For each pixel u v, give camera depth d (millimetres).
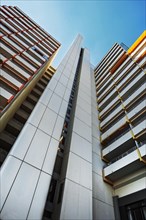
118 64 31391
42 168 10445
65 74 23844
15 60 19969
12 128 14836
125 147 16359
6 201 7820
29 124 12633
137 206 11875
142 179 13086
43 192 9352
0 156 12250
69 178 11719
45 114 14609
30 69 20328
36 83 23734
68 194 10648
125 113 20094
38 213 8344
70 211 9797
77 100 22094
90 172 13477
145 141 15273
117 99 23281
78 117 18984
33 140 11664
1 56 18172
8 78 15820
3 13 32031
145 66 23219
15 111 16547
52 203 10781
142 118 17328
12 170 9148
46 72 28766
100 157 17391
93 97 29438
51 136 13016
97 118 24312
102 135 20172
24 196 8539
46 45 33344
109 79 30547
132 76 24062
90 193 11844
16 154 10086
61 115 15898
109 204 13242
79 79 28109
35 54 25266
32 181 9406
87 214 10352
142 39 28625
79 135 16438
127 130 17641
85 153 14930
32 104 19578
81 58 39438
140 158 13070
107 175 15023
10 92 15117
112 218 12258
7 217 7344
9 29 27156
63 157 14195
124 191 13758
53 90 18594
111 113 22031
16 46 22984
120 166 14242
